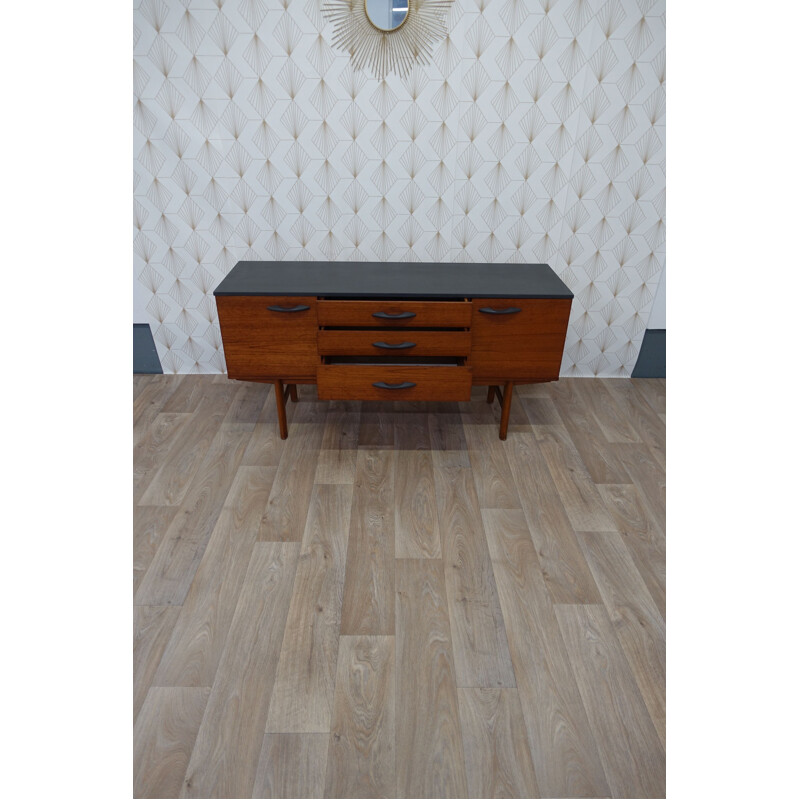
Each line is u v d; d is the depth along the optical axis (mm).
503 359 2305
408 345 2227
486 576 1828
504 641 1620
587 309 2904
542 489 2225
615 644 1618
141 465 2330
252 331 2248
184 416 2678
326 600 1739
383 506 2117
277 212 2682
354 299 2277
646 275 2812
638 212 2676
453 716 1432
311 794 1279
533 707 1455
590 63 2406
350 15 2334
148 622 1664
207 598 1742
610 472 2332
